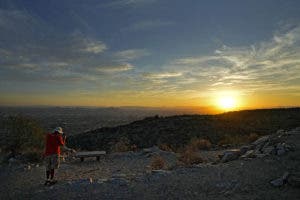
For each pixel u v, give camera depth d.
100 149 28.70
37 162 15.61
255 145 14.70
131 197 8.46
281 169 9.95
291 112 46.28
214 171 10.55
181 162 14.30
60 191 9.42
